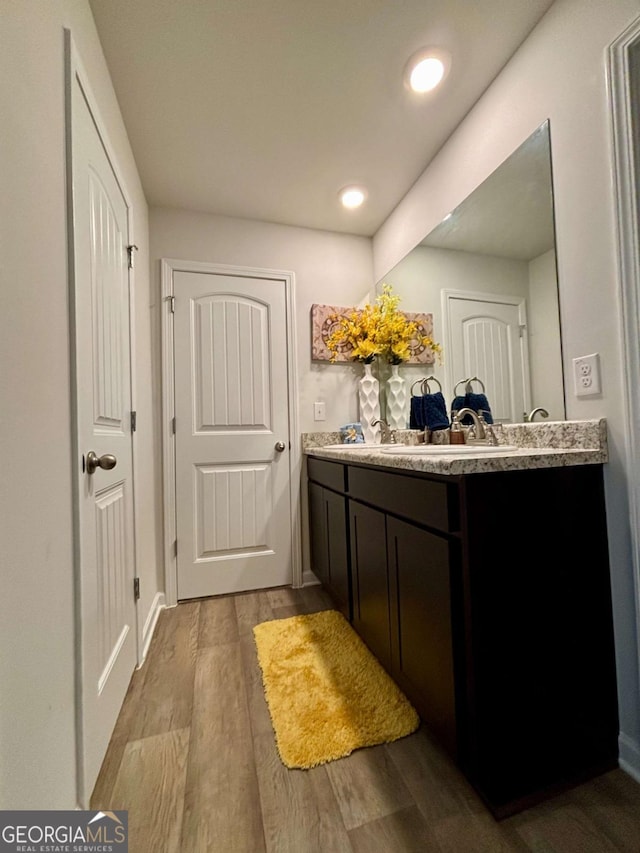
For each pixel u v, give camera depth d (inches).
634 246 36.5
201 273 83.9
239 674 53.4
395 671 45.9
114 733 42.5
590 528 38.7
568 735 36.1
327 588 74.8
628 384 37.0
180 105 57.2
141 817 32.6
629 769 36.4
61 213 32.6
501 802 32.3
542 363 48.4
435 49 50.0
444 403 69.1
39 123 28.7
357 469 57.9
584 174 41.2
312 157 69.3
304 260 92.3
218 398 83.7
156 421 79.1
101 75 47.3
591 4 39.8
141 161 68.5
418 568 40.1
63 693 30.1
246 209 84.4
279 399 88.3
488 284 57.6
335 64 51.6
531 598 35.8
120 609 48.5
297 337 90.6
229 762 38.3
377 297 93.8
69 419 33.3
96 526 39.6
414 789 34.9
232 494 83.7
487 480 34.7
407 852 29.4
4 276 23.2
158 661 56.8
